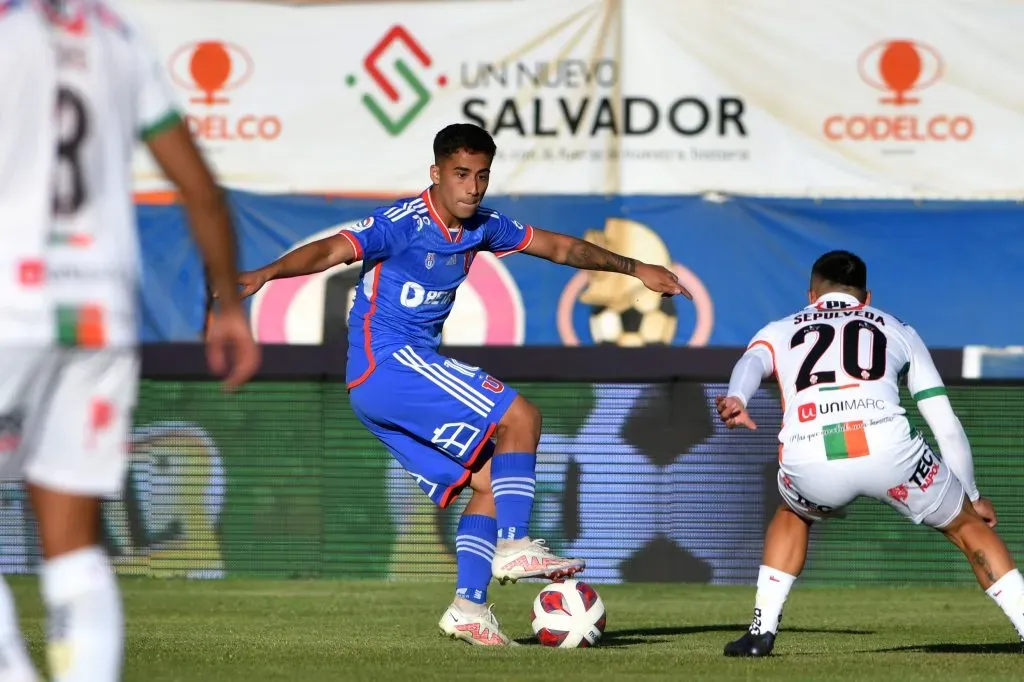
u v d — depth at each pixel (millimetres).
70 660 10375
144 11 41906
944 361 35312
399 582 32469
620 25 41906
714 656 19078
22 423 10391
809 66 41812
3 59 9906
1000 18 41625
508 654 19188
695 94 41844
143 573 32531
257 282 19297
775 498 32219
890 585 32312
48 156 10070
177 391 32688
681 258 41500
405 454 21250
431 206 20859
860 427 18453
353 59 42125
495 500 20375
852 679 16422
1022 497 31953
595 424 32375
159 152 10836
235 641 21297
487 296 40719
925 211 41625
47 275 10086
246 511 32688
